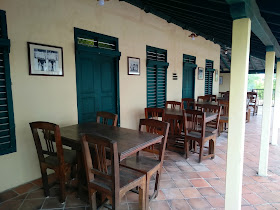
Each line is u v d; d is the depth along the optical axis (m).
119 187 1.79
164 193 2.57
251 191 2.62
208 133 3.70
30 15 2.71
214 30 4.63
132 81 4.43
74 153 2.61
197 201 2.41
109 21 3.79
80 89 3.43
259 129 5.93
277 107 4.44
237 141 1.79
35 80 2.82
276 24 2.18
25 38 2.68
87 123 3.09
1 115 2.56
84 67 3.49
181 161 3.58
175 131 4.05
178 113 4.02
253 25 1.99
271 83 3.00
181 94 6.12
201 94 7.25
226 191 1.89
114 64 4.04
